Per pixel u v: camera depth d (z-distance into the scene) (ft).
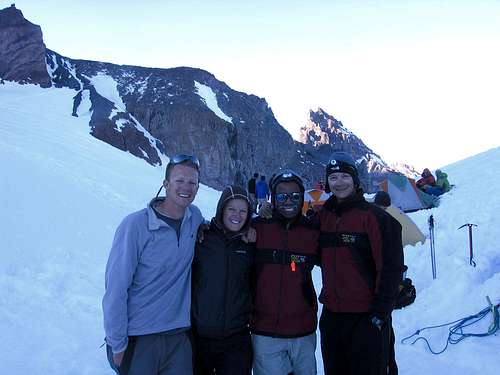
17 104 104.17
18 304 21.93
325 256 13.74
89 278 27.27
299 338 13.62
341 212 13.66
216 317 12.83
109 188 52.44
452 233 33.24
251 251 13.56
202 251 13.01
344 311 13.43
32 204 34.71
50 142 70.08
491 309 19.92
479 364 17.56
